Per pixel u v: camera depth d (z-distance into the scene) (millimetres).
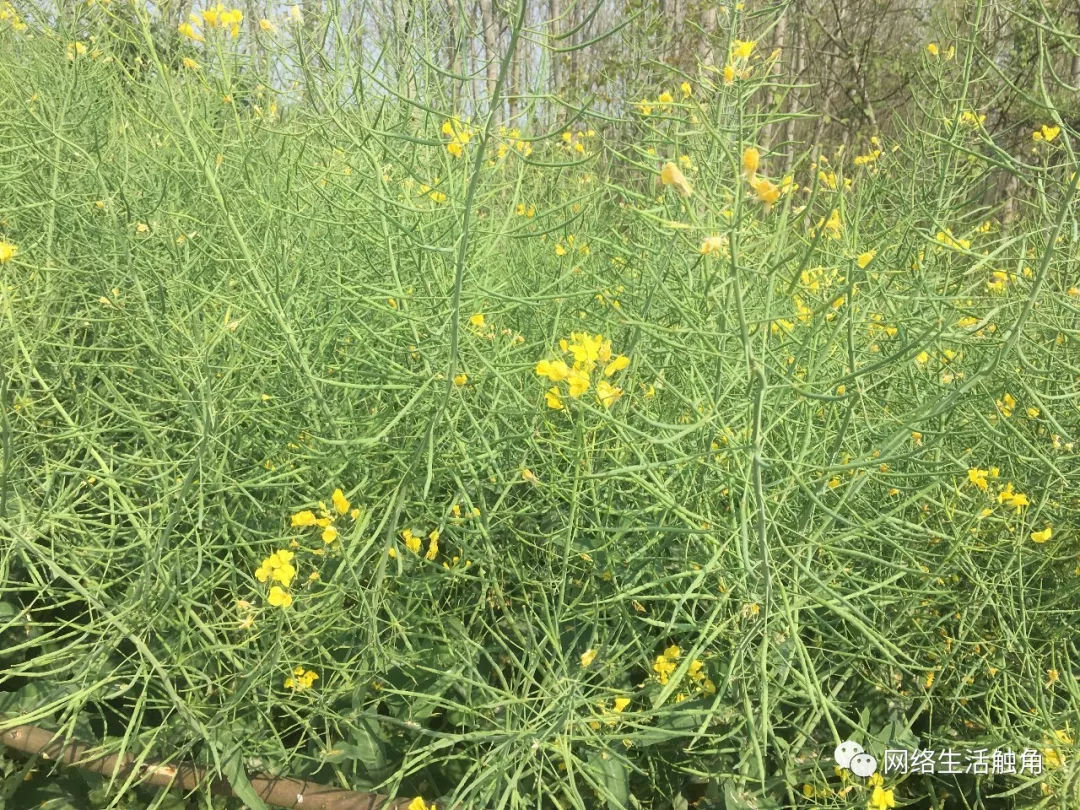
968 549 1947
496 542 2266
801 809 1872
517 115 2434
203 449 1769
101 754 1899
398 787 1828
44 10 2936
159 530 1942
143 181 2568
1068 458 2014
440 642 2135
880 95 8453
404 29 2451
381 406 2396
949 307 2215
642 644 2059
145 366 2322
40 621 2318
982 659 1946
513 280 2861
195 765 1931
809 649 2105
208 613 2143
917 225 3146
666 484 1946
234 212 2318
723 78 2104
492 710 1924
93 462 2236
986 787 2084
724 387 2002
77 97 2895
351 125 2453
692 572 1762
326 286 2398
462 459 2148
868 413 2326
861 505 2207
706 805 1962
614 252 2523
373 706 1976
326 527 1779
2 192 2801
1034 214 3152
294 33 2303
